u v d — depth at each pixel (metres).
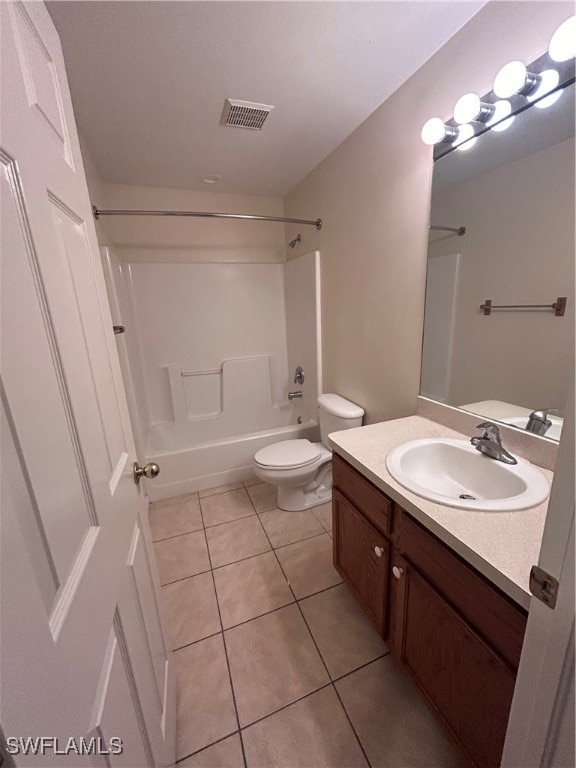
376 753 0.98
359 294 1.85
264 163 2.08
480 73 1.07
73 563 0.47
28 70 0.51
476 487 1.11
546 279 0.98
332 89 1.39
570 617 0.40
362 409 1.94
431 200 1.32
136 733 0.65
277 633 1.35
